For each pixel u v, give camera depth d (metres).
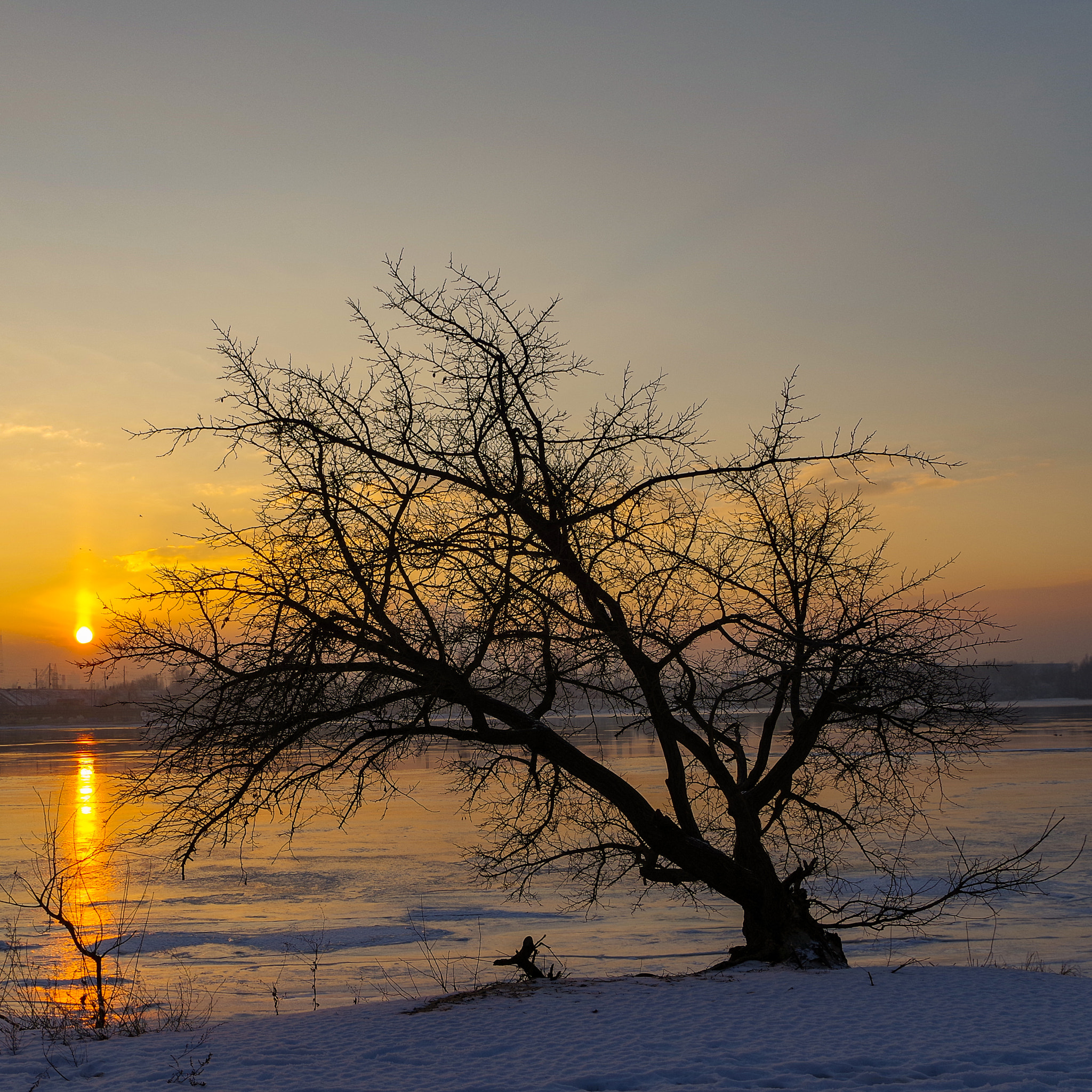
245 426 10.95
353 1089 7.24
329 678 11.09
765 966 12.07
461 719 12.74
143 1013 14.38
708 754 12.67
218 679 10.70
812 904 13.13
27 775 75.19
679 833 12.36
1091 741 89.88
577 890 27.77
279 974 18.95
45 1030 10.89
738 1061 7.69
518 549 10.62
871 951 20.09
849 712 12.55
